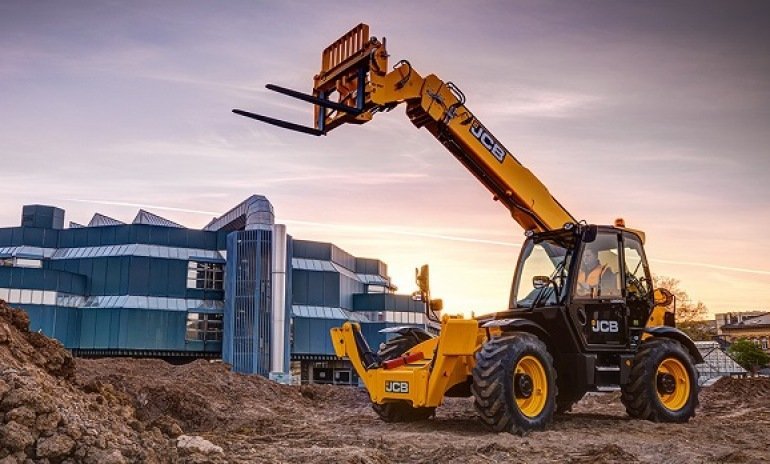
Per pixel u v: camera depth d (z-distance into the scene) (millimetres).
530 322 9094
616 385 9797
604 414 11188
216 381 13844
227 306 45625
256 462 5758
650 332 10180
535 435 8273
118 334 44062
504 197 10234
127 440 5066
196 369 14695
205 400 11500
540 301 9898
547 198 10359
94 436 4797
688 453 7348
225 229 50188
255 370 43375
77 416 5004
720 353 37781
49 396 4957
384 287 57562
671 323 11023
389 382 9195
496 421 8289
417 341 10266
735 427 9688
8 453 4480
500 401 8227
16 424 4586
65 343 43938
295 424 10070
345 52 9664
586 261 9891
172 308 45906
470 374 9031
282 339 44531
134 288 45656
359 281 56156
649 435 8688
